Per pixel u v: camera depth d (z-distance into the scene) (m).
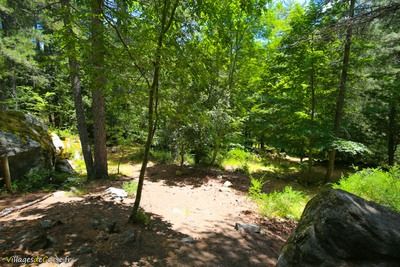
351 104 13.17
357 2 7.91
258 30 14.45
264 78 14.18
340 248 2.88
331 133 10.88
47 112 17.58
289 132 11.79
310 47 10.62
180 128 10.62
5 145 7.58
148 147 4.80
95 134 9.30
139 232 4.57
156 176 10.39
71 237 4.11
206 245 4.52
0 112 9.13
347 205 3.08
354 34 7.13
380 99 13.17
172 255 4.02
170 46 4.45
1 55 11.52
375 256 2.82
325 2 8.23
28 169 8.25
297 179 12.12
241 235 5.13
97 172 9.40
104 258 3.66
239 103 14.23
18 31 12.56
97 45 3.99
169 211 6.18
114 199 6.41
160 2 4.41
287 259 3.14
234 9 11.61
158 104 4.95
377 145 15.12
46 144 9.45
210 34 6.29
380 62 11.15
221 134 11.84
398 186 6.94
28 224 4.56
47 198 6.38
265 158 17.23
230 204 7.43
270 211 6.70
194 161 13.03
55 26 11.45
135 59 4.14
